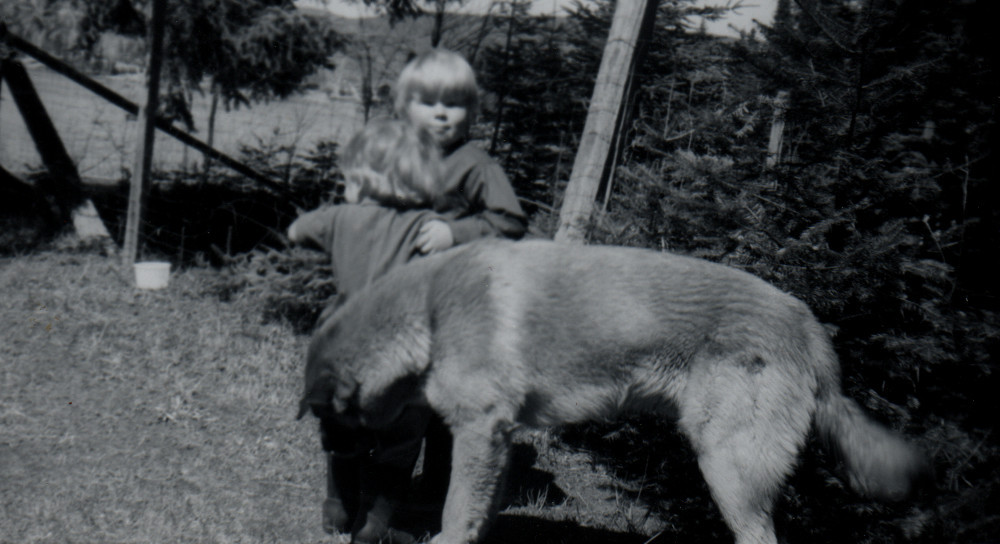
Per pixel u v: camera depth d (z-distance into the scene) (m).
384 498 3.02
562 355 2.62
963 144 3.19
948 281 3.09
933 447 2.85
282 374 4.84
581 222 4.16
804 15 3.40
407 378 2.68
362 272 2.87
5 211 7.61
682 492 3.54
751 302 2.66
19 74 7.41
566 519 3.59
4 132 9.89
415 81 3.02
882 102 3.22
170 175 8.40
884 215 3.19
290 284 5.50
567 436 4.42
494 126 6.31
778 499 2.67
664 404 2.74
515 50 6.48
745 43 3.55
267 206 7.64
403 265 2.77
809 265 3.13
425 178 2.86
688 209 3.56
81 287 5.99
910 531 2.78
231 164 7.37
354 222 2.88
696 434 2.63
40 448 3.64
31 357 4.63
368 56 7.57
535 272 2.65
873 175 3.12
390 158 2.84
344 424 2.73
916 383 3.10
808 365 2.69
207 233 7.53
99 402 4.18
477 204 3.04
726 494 2.59
